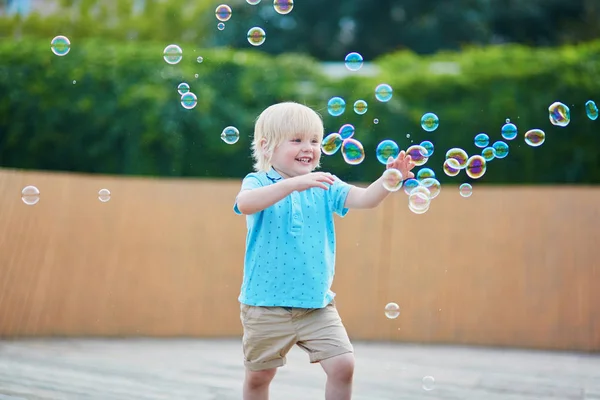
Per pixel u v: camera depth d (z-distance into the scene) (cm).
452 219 514
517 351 469
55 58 607
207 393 318
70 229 500
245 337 231
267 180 235
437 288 505
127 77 600
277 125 235
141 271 510
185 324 508
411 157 245
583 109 595
